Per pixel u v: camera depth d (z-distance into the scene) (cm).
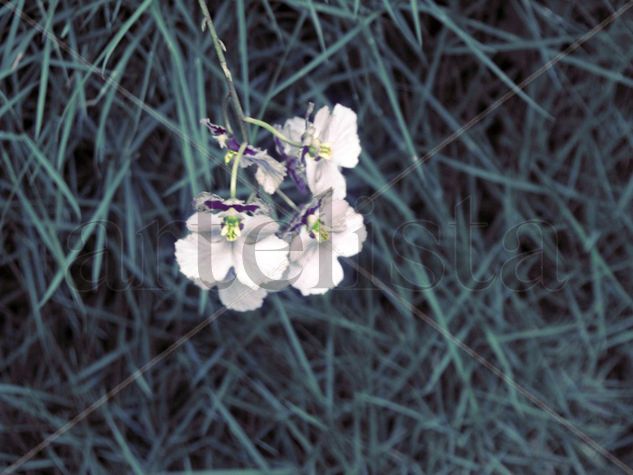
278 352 51
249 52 50
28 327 50
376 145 52
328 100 52
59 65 47
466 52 51
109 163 49
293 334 50
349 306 52
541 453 52
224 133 41
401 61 52
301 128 42
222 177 50
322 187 41
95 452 51
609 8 52
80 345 50
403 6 49
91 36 48
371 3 49
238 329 51
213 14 49
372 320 52
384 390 52
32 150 48
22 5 46
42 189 49
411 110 52
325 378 52
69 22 47
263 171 41
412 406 52
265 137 51
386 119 52
